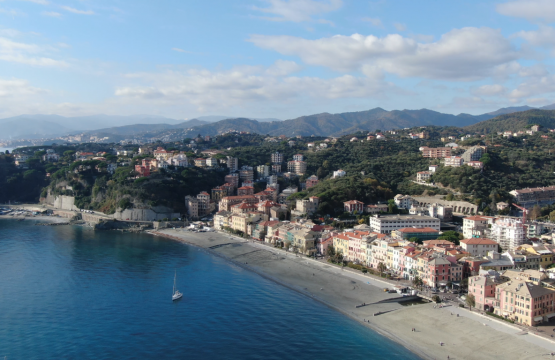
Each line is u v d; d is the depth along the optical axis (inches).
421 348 5910.4
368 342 6117.1
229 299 7805.1
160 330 6520.7
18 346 6018.7
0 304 7514.8
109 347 5999.0
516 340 5920.3
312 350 5900.6
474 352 5728.3
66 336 6323.8
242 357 5723.4
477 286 7175.2
